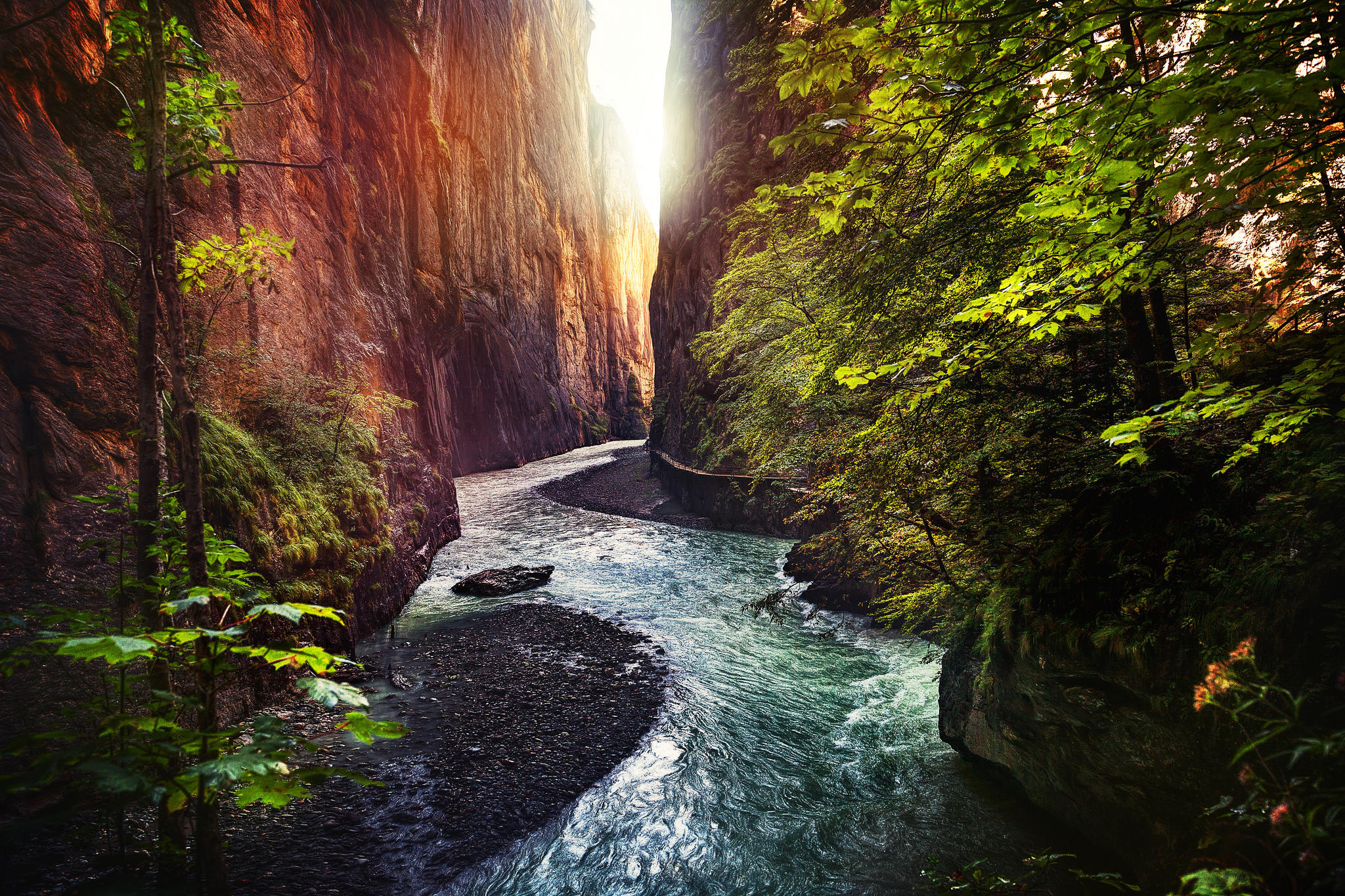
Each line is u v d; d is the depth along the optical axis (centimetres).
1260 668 371
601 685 1121
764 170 2842
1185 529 484
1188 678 431
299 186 1734
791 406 1284
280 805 214
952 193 578
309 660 219
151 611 430
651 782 808
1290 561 382
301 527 1154
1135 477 520
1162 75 301
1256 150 242
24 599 625
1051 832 621
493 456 4969
